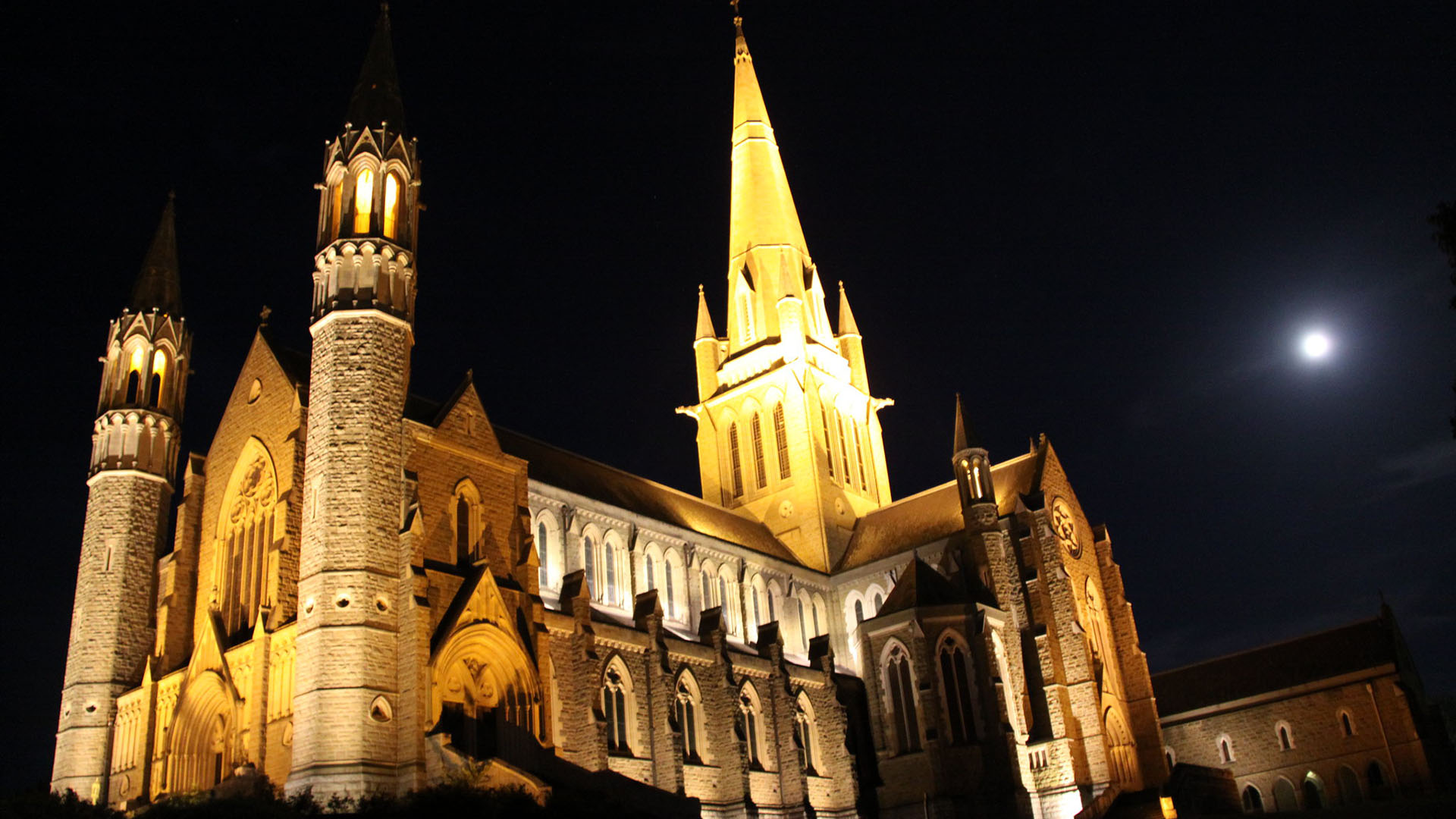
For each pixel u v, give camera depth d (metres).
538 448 91.25
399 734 59.00
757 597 99.81
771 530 112.94
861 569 105.94
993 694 86.62
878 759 89.12
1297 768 102.12
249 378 74.31
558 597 79.81
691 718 79.75
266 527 69.44
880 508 114.31
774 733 84.62
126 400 79.81
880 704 90.44
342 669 58.62
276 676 62.34
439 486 67.94
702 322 127.38
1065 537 100.69
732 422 120.44
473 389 72.88
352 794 56.00
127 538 76.44
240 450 72.94
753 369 120.62
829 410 118.81
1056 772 87.38
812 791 84.69
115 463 78.12
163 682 70.44
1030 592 94.19
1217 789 92.94
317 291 68.81
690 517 100.38
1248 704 106.00
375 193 70.50
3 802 50.97
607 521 87.62
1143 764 98.00
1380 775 97.94
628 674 75.38
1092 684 91.19
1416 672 107.31
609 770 67.31
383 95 73.62
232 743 63.41
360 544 61.47
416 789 54.53
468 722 61.44
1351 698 100.88
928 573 94.56
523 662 65.31
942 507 107.00
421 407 77.50
